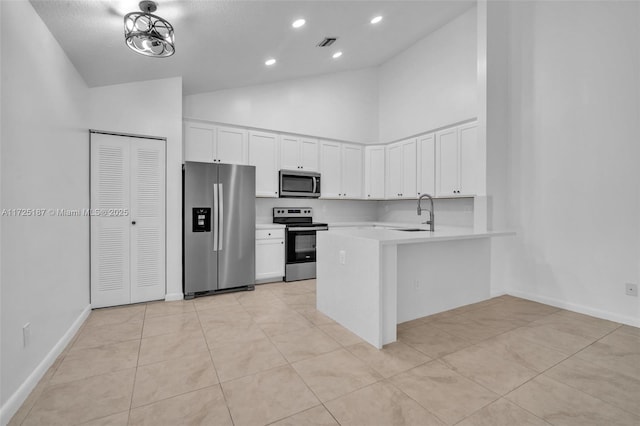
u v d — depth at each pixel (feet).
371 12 11.17
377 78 19.36
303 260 14.43
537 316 9.59
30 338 5.74
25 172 5.67
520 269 11.50
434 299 9.86
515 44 11.54
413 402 5.28
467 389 5.66
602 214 9.46
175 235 11.23
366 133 18.88
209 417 4.89
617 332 8.33
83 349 7.25
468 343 7.65
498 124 11.52
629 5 8.81
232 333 8.20
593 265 9.68
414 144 15.31
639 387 5.72
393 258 7.75
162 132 10.98
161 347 7.37
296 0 8.33
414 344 7.59
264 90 15.66
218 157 13.46
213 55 10.39
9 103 5.17
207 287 11.63
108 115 10.06
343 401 5.31
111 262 10.19
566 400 5.33
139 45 7.13
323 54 13.79
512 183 11.65
